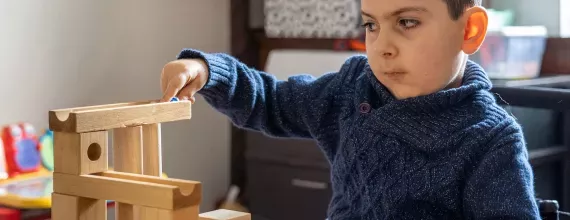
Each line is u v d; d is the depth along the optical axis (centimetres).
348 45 227
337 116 93
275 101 98
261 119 97
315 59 220
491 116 81
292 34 232
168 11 229
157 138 71
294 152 216
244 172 251
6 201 154
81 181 63
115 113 65
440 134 80
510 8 214
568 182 149
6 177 169
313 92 96
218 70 89
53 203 65
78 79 204
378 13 78
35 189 161
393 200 81
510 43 184
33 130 185
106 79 212
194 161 241
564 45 202
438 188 79
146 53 223
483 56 185
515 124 81
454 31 79
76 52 203
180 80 82
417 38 77
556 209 93
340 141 90
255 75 97
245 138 248
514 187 74
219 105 93
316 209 212
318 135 95
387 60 79
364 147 85
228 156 252
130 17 217
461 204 79
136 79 221
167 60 230
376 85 87
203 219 70
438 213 80
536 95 122
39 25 193
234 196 238
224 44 248
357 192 86
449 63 80
